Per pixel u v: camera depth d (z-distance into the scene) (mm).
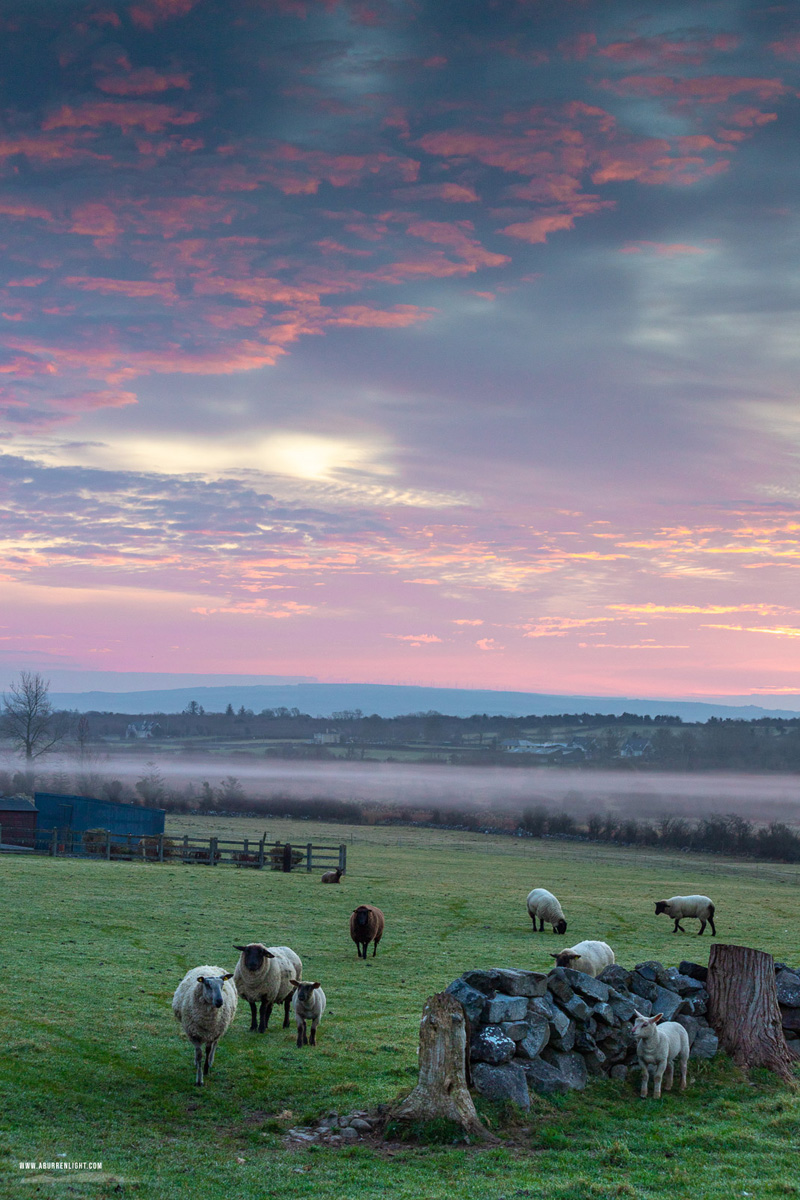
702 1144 13352
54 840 59812
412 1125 13562
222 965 26094
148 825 67938
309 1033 19031
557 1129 13781
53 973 22781
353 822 128500
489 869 73438
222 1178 11688
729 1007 17281
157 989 22016
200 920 34875
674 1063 16719
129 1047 16938
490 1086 14414
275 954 19156
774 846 110125
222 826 107312
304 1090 15305
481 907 46562
